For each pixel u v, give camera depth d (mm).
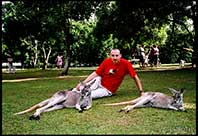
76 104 7910
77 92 8023
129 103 8328
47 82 14852
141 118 6961
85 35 36906
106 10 23938
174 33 28219
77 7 20156
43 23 25266
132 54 35031
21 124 6453
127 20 23344
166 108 7918
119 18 23484
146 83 13469
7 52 35812
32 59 39781
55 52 40938
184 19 23750
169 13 21234
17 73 23469
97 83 9555
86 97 7953
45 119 6867
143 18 23281
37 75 20531
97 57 40094
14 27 28969
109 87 9711
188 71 21531
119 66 9719
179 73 19688
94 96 9305
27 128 6152
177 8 20844
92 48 39438
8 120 6781
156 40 35469
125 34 24453
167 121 6703
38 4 19875
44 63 33344
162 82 13883
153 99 8055
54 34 27578
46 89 11930
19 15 26438
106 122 6617
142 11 22594
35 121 6703
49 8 20000
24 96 10102
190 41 26141
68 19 20750
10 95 10359
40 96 10086
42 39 30078
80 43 38500
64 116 7152
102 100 9164
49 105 7594
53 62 42156
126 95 10016
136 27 23844
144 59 28125
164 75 18062
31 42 36281
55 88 12227
